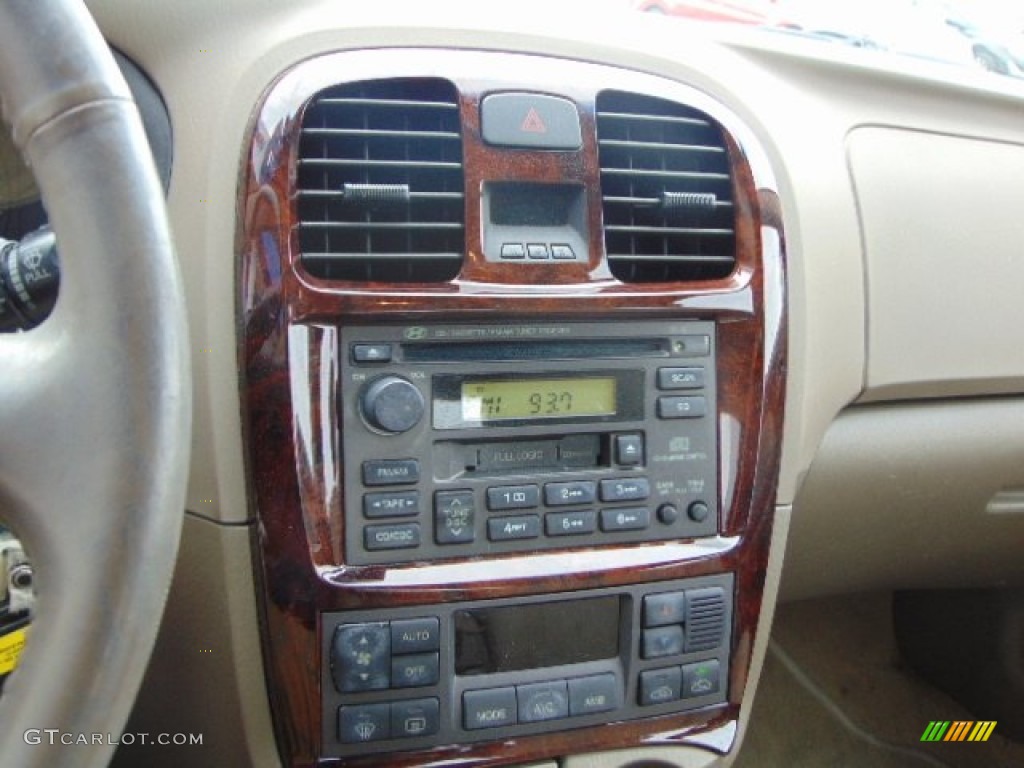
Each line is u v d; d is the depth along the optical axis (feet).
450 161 2.58
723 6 3.82
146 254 1.61
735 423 2.86
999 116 3.53
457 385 2.60
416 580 2.58
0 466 1.57
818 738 5.17
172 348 1.62
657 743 2.88
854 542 3.71
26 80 1.60
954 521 3.77
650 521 2.78
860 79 3.33
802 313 2.98
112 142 1.62
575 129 2.67
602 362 2.72
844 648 5.60
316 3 2.57
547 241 2.64
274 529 2.48
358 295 2.47
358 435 2.52
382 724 2.61
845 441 3.44
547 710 2.74
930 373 3.43
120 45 2.52
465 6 2.67
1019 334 3.53
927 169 3.41
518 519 2.66
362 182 2.53
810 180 3.13
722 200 2.87
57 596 1.58
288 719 2.60
